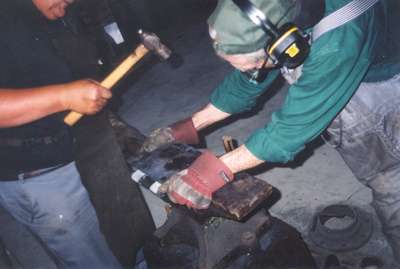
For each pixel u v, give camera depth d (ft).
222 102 6.06
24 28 5.23
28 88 4.92
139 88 14.46
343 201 8.45
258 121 11.30
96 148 6.16
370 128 5.06
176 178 5.12
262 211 5.49
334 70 4.15
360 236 7.61
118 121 7.18
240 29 4.01
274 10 3.86
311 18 3.95
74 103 4.82
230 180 4.93
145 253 5.98
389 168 5.41
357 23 4.19
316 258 7.64
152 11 17.62
